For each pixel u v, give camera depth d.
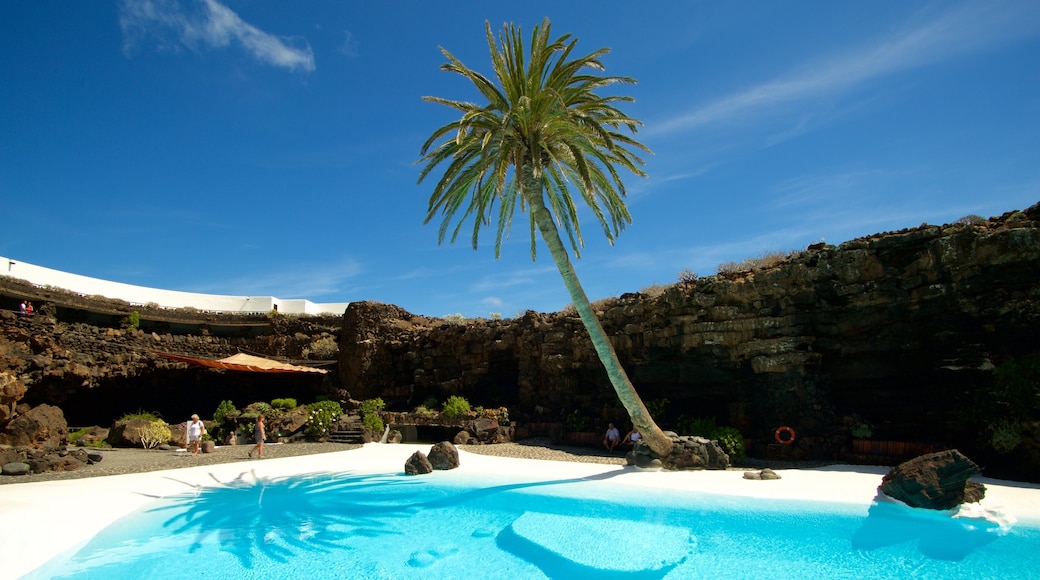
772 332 18.55
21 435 17.66
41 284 37.72
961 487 10.21
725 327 19.50
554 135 16.67
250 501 13.00
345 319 37.28
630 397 16.38
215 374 37.47
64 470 16.61
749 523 9.86
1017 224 15.27
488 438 23.62
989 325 15.34
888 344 17.22
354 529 10.55
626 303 23.62
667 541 8.95
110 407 33.97
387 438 25.91
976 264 15.45
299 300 51.56
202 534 10.34
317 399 34.44
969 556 8.01
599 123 16.38
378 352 34.31
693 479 14.09
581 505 11.77
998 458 13.62
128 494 13.45
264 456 21.03
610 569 7.94
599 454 20.11
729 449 16.89
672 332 20.97
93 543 9.80
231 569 8.52
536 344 26.92
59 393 29.86
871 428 16.94
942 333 16.09
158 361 35.22
